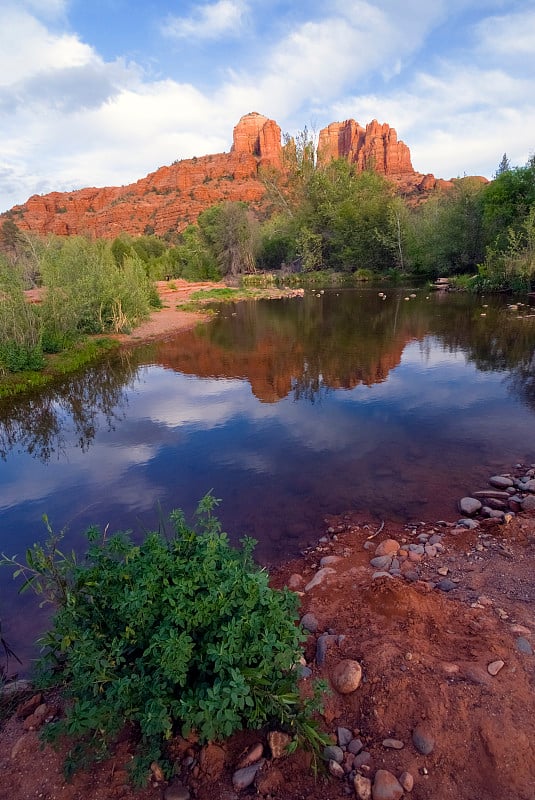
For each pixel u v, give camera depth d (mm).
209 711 2117
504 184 29406
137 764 2229
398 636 3010
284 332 19031
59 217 128750
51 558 2920
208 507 2998
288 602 2750
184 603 2447
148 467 7180
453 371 11828
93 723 2186
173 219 118438
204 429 8750
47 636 2678
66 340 15938
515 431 7672
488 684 2543
